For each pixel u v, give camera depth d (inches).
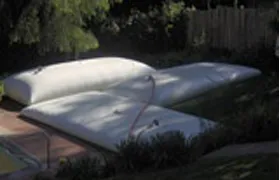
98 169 235.3
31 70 441.1
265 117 270.2
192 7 668.7
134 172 222.5
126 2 705.0
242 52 552.4
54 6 494.0
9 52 535.2
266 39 544.4
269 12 544.7
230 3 727.1
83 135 315.6
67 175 235.3
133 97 389.1
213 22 611.5
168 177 198.7
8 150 297.7
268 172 178.5
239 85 441.1
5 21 502.9
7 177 256.8
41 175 249.3
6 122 360.5
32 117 362.3
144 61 583.2
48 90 401.7
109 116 335.0
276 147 226.7
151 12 646.5
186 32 633.0
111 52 652.7
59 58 563.5
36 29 496.4
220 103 390.6
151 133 296.5
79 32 515.2
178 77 424.5
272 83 440.5
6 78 452.4
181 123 315.3
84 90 425.7
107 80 442.6
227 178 180.1
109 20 658.8
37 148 302.8
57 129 337.4
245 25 580.1
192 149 233.1
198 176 191.3
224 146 255.4
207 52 598.5
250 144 249.4
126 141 258.1
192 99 400.8
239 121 282.2
